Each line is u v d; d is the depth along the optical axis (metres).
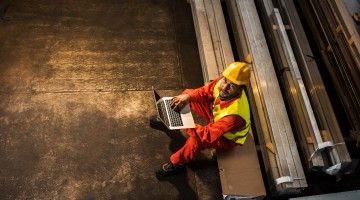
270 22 5.30
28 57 5.05
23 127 4.46
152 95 4.99
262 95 4.60
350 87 4.84
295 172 4.13
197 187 4.33
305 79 4.90
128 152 4.46
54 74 4.96
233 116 3.45
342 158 4.21
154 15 5.80
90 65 5.12
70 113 4.65
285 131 4.36
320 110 4.60
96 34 5.45
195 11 5.44
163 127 4.71
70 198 4.07
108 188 4.18
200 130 3.63
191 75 5.27
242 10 5.24
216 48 4.95
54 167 4.23
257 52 4.89
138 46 5.43
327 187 4.53
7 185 4.05
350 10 5.05
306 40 5.14
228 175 3.80
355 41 4.67
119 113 4.75
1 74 4.84
